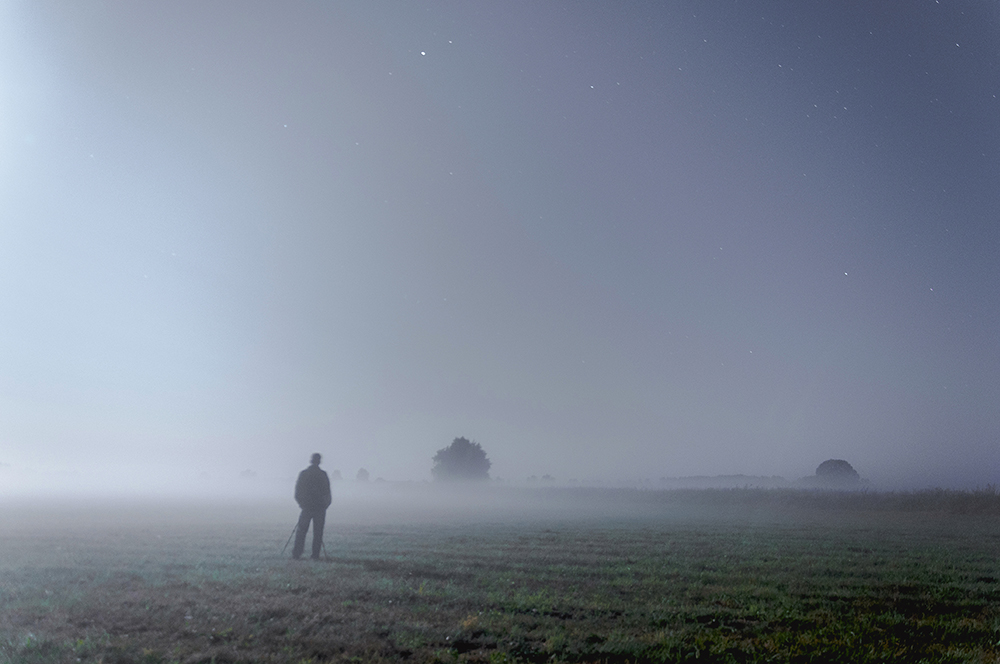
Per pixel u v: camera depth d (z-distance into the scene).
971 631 7.34
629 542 17.58
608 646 6.34
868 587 10.16
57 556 13.46
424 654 6.10
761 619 7.78
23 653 5.89
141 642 6.35
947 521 29.41
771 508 43.56
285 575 10.80
